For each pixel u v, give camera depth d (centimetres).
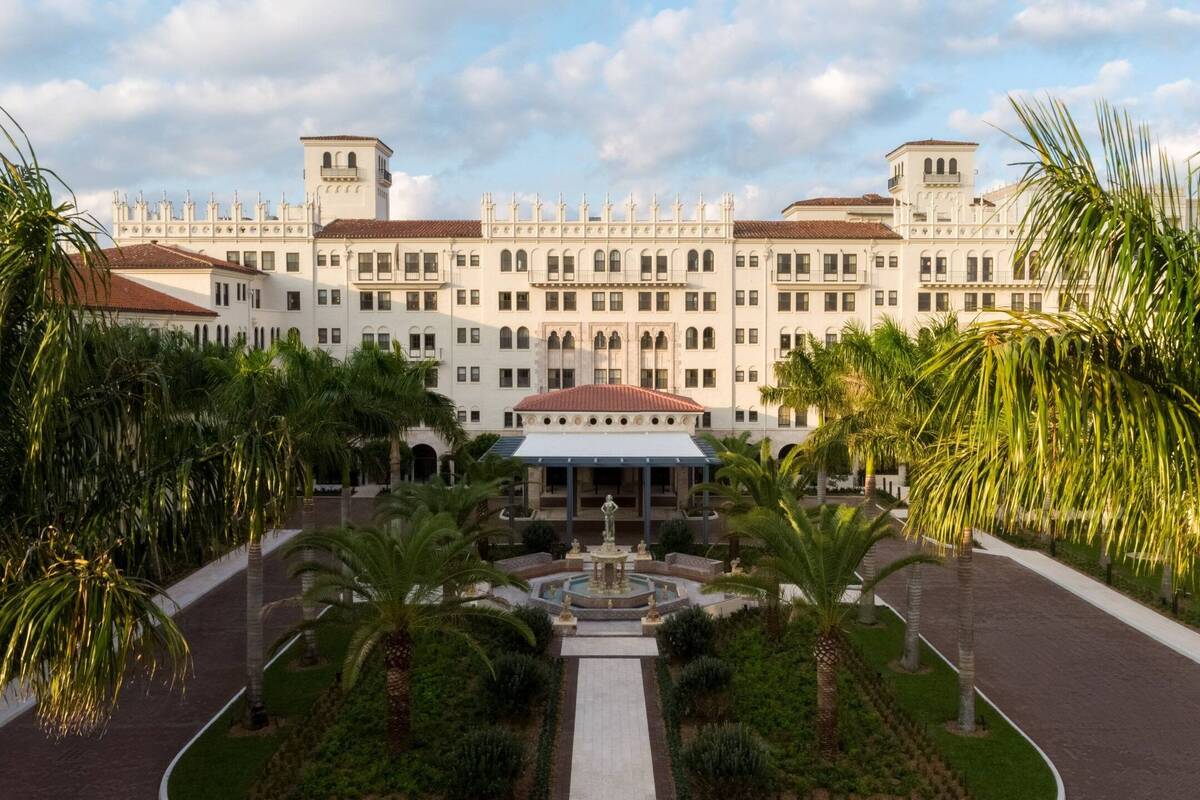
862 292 8794
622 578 4344
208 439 2180
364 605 2644
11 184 1448
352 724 2817
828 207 11225
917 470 2872
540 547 5372
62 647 1354
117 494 1747
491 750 2353
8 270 1412
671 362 8744
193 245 8581
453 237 8650
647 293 8738
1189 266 1106
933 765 2545
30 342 1485
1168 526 1110
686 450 5800
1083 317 1131
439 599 2983
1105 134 1133
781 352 8788
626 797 2428
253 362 2977
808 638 3625
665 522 5988
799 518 2855
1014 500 1209
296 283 8638
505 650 3412
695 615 3462
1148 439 1030
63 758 2641
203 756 2634
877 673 3259
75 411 1673
